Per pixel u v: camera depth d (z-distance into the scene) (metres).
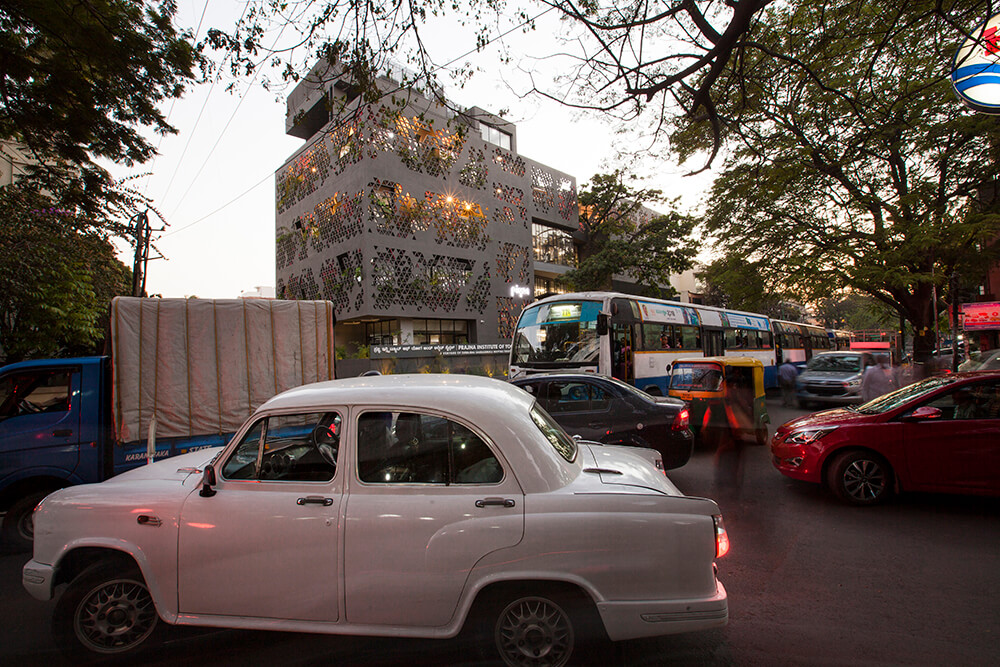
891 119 10.41
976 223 13.39
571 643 2.57
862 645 3.01
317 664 2.90
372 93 6.18
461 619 2.53
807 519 5.23
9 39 7.75
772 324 21.48
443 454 2.77
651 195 32.97
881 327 56.84
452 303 27.91
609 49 5.74
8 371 5.05
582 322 11.47
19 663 3.00
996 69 5.64
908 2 6.37
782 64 7.79
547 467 2.76
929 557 4.22
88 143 9.60
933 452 5.27
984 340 17.75
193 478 3.15
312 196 28.39
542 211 35.72
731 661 2.87
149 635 2.98
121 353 5.37
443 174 27.83
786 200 16.69
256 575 2.70
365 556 2.61
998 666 2.77
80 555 3.01
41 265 12.44
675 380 9.28
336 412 2.91
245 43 5.46
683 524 2.56
